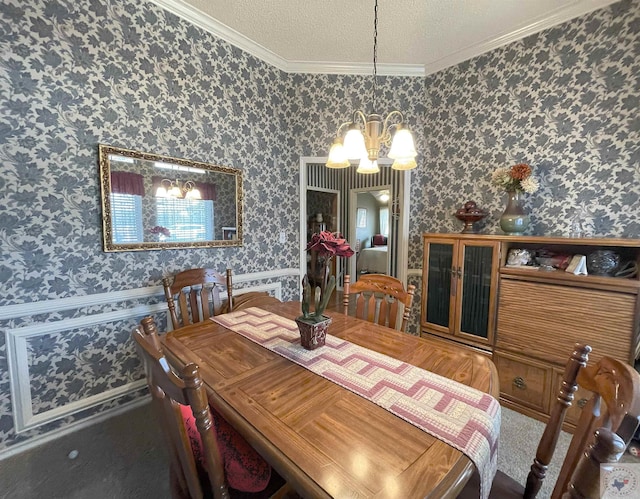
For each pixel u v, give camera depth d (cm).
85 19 172
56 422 173
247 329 149
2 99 151
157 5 200
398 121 290
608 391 66
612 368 68
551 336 187
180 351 123
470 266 230
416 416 80
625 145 190
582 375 81
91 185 180
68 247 174
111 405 194
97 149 180
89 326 184
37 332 166
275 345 129
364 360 114
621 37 188
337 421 78
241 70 252
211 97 234
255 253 277
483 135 255
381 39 243
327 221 605
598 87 198
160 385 71
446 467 63
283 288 304
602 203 200
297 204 303
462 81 265
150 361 72
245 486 86
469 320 232
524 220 217
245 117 259
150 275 209
